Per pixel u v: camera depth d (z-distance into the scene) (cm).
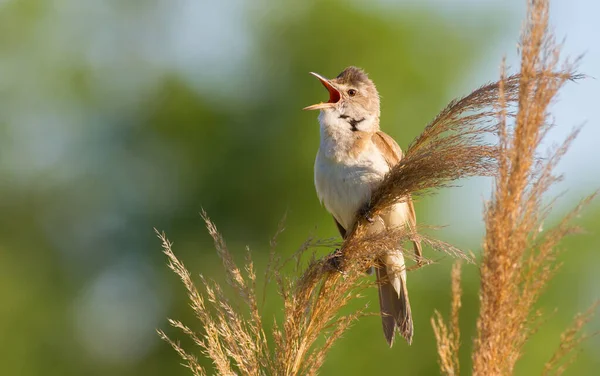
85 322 1641
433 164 559
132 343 1581
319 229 1464
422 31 1555
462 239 1341
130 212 1647
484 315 457
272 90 1573
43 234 1712
